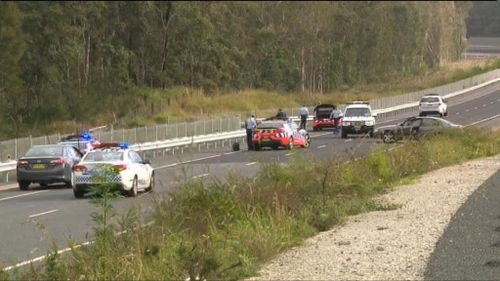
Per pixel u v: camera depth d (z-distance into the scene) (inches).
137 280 805.9
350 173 1705.2
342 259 965.8
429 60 6993.1
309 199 1396.4
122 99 6038.4
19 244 1251.2
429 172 2123.5
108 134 3494.1
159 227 1034.7
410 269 887.1
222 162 2888.8
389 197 1595.7
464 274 850.8
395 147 2325.3
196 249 887.7
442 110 4276.6
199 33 7313.0
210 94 7135.8
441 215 1309.1
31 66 6033.5
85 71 6407.5
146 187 2031.3
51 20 6181.1
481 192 1600.6
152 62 7101.4
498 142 2807.6
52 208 1775.3
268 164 1835.6
